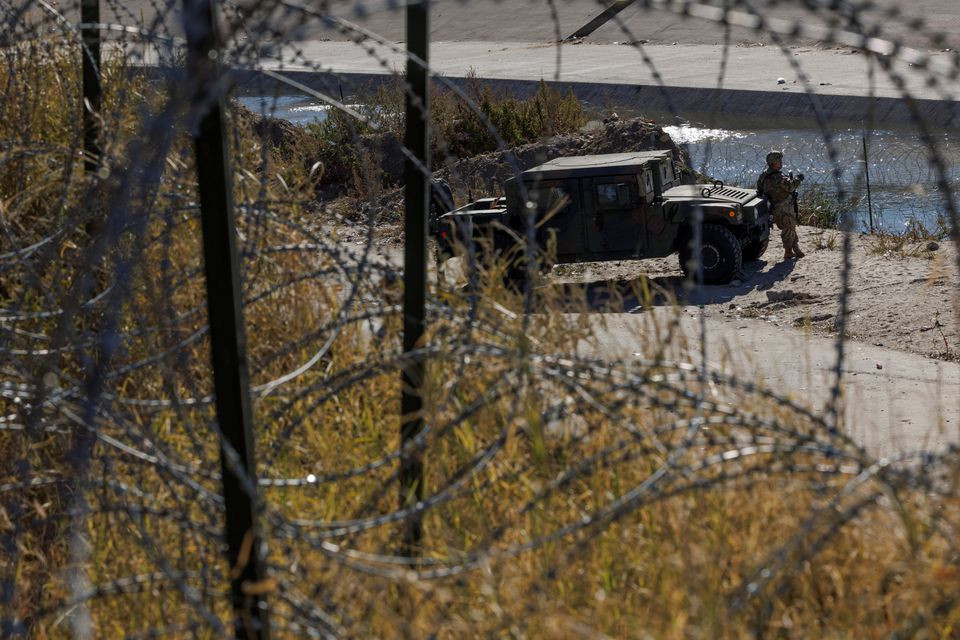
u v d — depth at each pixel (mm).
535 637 11555
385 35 193125
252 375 18031
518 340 15773
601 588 12797
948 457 12062
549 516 14016
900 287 42719
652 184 48781
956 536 12000
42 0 22953
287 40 11742
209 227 11195
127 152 19328
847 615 11594
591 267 52812
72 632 13883
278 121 53156
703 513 13078
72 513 13648
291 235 22281
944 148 95562
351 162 73062
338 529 13703
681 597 11250
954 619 11492
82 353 14461
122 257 16938
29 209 22250
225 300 11258
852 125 112938
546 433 16234
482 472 15461
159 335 17812
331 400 18953
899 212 71375
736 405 16094
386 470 16250
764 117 122562
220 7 13070
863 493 13391
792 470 12445
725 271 47094
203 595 12750
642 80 141000
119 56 28047
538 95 89188
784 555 11211
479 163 79812
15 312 17531
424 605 12000
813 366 31109
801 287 45500
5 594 13297
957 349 33812
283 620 12617
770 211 51062
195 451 16750
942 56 72750
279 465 16781
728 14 10961
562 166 48031
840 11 10953
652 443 12898
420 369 15156
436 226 44188
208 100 9898
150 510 13227
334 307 21531
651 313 18109
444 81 15016
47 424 15406
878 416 25312
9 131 24484
